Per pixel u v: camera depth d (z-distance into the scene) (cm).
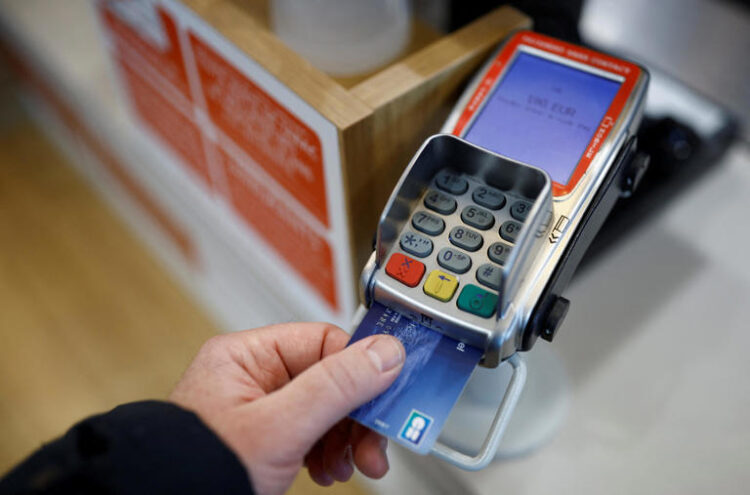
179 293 130
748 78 69
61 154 150
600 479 55
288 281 75
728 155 73
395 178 52
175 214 97
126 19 64
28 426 115
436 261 42
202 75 58
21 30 93
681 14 70
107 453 35
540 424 57
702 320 63
